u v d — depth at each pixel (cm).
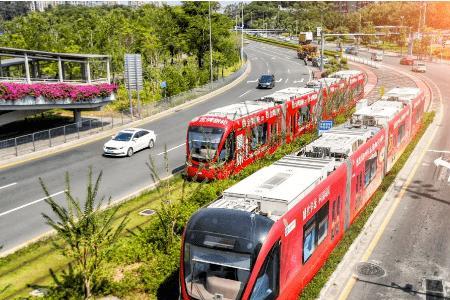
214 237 1024
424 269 1448
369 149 1928
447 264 1479
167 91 5388
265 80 5928
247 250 991
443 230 1741
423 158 2800
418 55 10819
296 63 8794
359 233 1680
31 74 4428
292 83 6325
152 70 5806
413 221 1833
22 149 3180
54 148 3219
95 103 3753
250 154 2548
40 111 3684
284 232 1077
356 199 1739
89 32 5888
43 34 5594
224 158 2311
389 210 1959
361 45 15150
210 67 6494
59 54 3497
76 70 5222
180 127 3891
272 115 2808
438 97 5353
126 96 5294
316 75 7019
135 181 2464
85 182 2464
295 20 18700
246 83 6450
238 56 9100
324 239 1383
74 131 3762
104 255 1293
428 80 6775
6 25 6122
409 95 3306
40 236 1733
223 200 1183
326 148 1673
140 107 4406
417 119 3406
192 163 2359
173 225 1533
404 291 1319
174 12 7306
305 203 1207
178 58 8319
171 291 1295
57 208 1230
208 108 4716
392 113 2478
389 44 15212
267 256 1006
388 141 2333
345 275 1409
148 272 1362
